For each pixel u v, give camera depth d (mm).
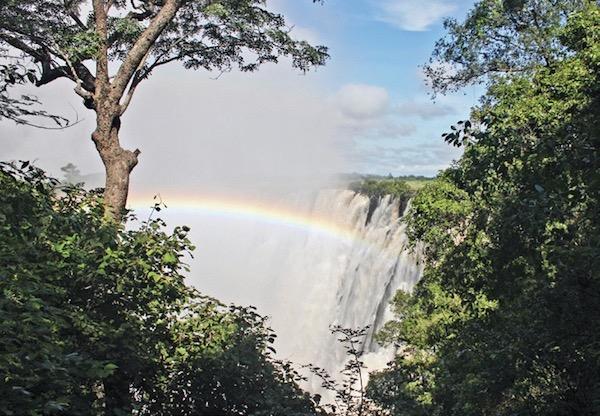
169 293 7621
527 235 7492
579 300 6785
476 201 10664
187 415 7516
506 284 10430
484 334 9430
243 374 7527
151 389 7504
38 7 12344
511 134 6777
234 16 13406
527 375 7707
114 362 6344
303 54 14391
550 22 23344
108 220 7941
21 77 6227
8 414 3559
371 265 44594
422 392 11961
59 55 12008
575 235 6637
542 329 7320
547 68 15977
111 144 12102
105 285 7023
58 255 6508
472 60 25938
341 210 52406
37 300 4398
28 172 6066
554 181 6547
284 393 7363
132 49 12117
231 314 8266
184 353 7496
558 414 7277
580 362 7148
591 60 13148
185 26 14070
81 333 6359
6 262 5246
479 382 8570
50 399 4059
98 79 12000
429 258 20062
